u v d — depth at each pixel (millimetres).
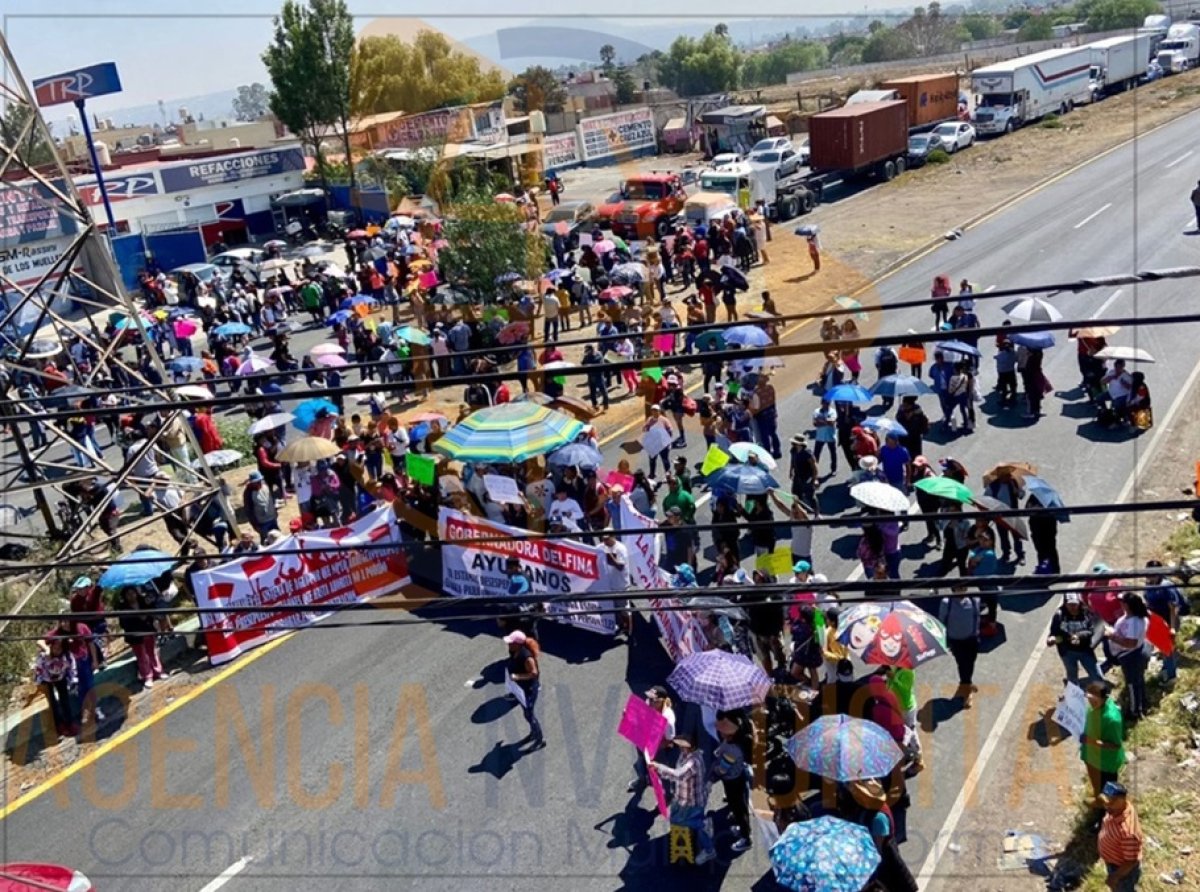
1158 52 73438
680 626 14062
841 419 20000
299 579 16797
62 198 17500
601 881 10773
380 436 20609
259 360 26484
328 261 42438
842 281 33688
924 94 54531
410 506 17891
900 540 17203
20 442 19188
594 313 33375
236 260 46000
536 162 51906
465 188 33125
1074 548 16609
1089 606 13172
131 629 15117
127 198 48062
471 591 17062
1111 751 10609
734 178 46156
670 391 22281
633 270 32312
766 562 13672
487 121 52250
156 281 40719
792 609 13188
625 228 44219
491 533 16578
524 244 30859
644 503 17078
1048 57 59156
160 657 16047
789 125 67750
